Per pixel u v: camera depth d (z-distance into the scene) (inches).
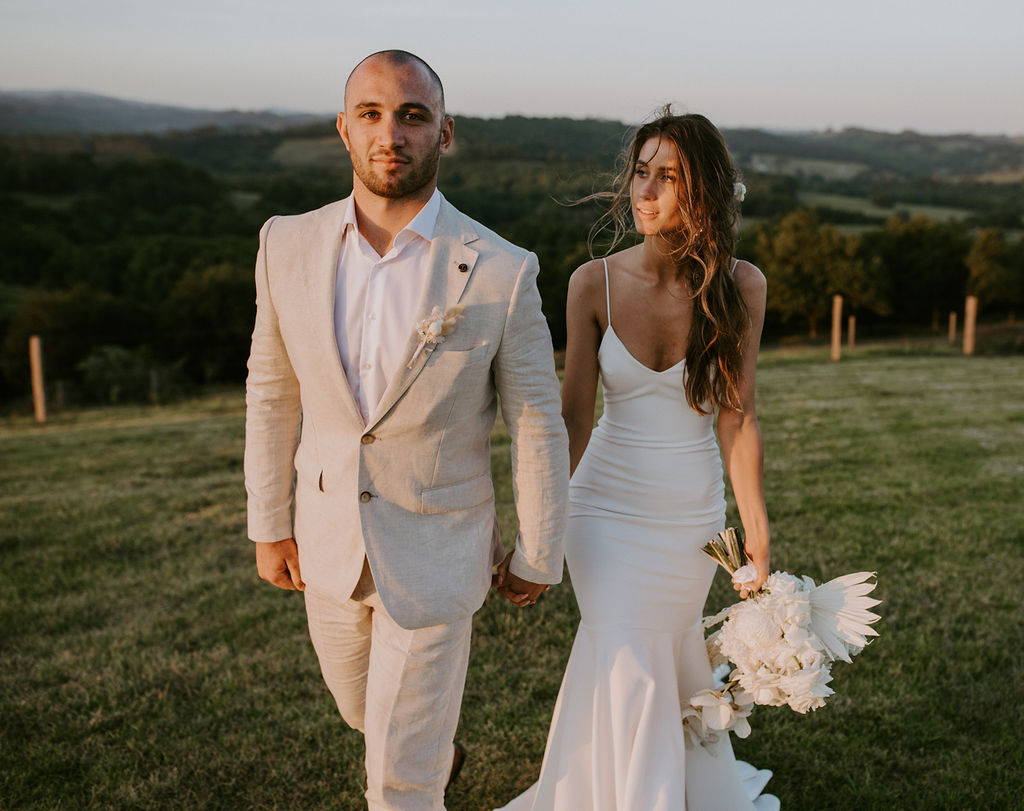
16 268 2188.7
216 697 136.7
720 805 99.3
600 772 93.7
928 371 656.4
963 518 229.1
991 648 146.4
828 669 90.0
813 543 206.4
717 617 93.5
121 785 114.2
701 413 97.2
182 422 553.0
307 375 82.7
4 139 3587.6
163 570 203.8
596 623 95.7
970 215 2901.1
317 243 82.4
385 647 86.1
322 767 117.6
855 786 110.5
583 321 99.0
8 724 130.7
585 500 100.0
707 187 90.8
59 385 1052.5
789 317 2160.4
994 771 112.7
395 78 76.0
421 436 81.8
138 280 2030.0
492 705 131.3
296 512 90.0
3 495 299.1
